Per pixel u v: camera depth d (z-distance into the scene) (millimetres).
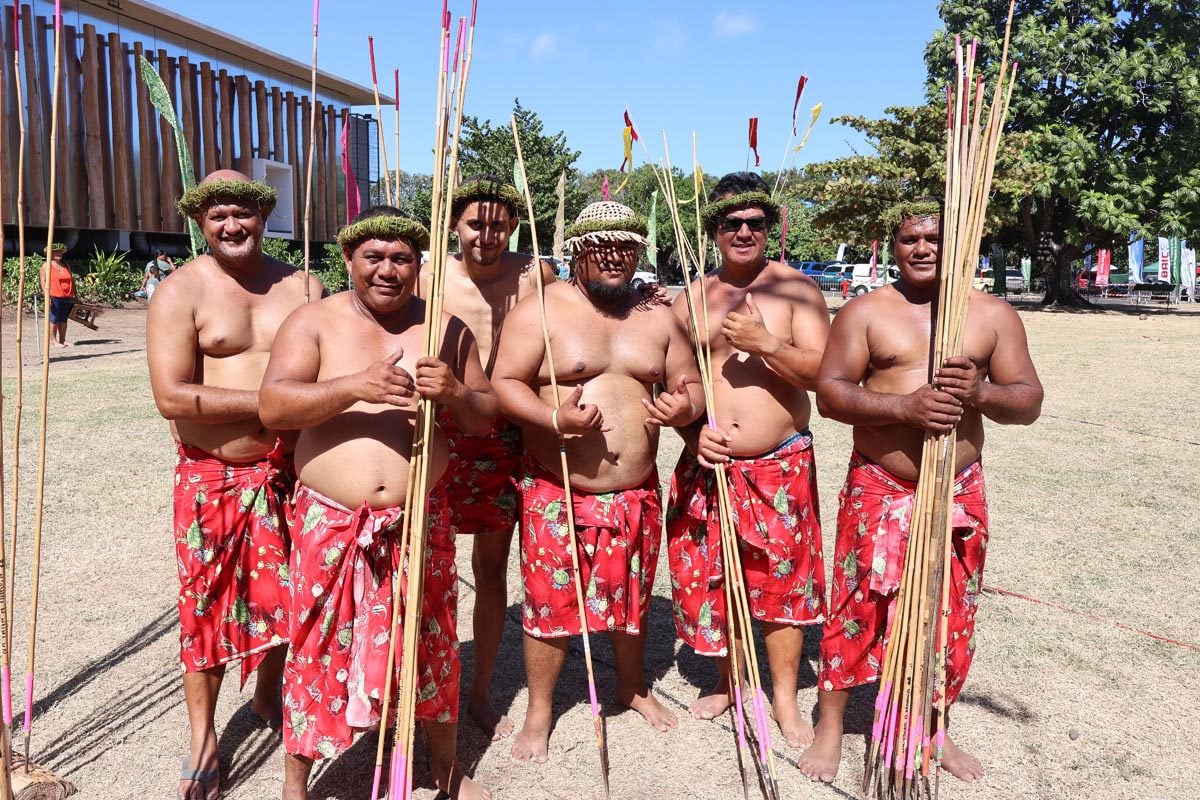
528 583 3131
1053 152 23203
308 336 2629
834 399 2805
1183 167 23062
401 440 2623
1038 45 23109
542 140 24125
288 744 2617
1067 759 3105
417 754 3168
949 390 2535
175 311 2869
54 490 6211
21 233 2574
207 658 2908
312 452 2625
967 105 2586
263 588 2975
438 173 2482
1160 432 8242
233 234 2893
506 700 3586
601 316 3061
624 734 3324
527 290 3422
